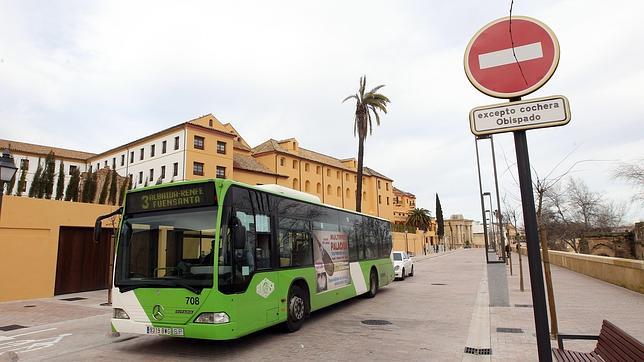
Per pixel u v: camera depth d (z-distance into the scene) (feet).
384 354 23.13
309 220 34.22
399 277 71.61
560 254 90.38
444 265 116.47
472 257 167.63
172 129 158.61
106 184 56.29
